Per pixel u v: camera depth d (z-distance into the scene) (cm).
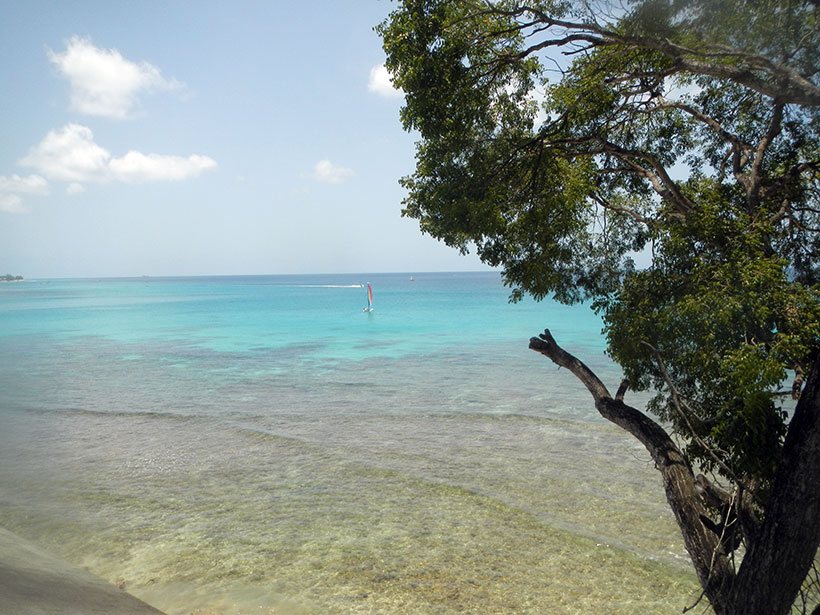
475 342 4069
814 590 630
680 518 563
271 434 1745
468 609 835
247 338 4559
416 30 633
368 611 827
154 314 7594
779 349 477
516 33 667
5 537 830
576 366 676
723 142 771
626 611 836
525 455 1530
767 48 555
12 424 1886
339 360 3288
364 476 1389
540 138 688
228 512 1185
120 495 1270
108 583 732
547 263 668
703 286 521
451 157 686
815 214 667
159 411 2059
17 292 17288
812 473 463
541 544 1044
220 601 847
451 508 1200
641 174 739
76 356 3594
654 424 619
